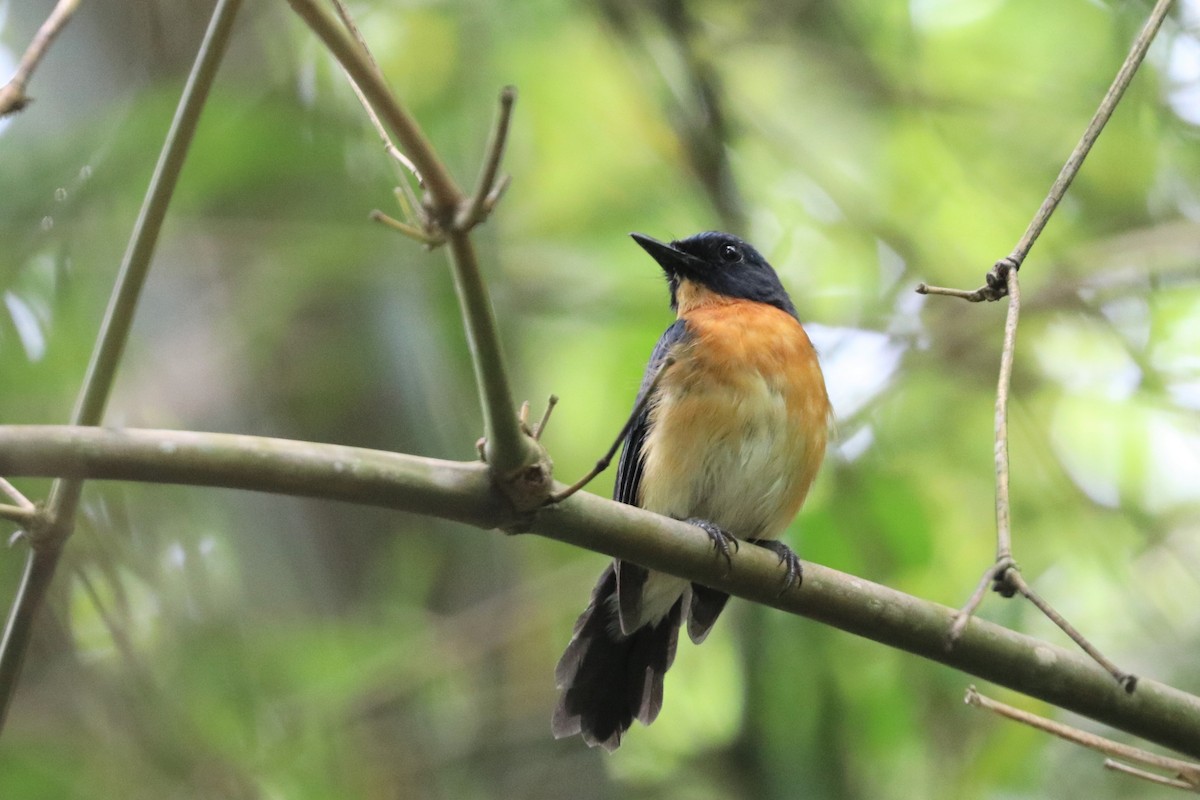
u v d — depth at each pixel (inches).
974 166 568.7
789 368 376.5
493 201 203.2
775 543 381.1
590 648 354.9
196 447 217.5
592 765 426.9
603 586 358.3
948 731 466.6
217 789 381.1
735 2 567.8
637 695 351.9
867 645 463.5
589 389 555.8
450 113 520.1
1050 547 520.4
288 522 432.8
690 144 543.8
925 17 590.9
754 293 434.6
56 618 392.5
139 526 415.8
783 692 439.2
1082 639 217.2
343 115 440.5
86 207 406.6
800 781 430.6
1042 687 265.3
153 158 403.5
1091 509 514.9
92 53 436.5
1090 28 573.6
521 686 437.7
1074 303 527.5
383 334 432.5
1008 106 568.1
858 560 473.1
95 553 387.5
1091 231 567.2
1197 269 525.0
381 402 429.4
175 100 406.0
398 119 200.4
